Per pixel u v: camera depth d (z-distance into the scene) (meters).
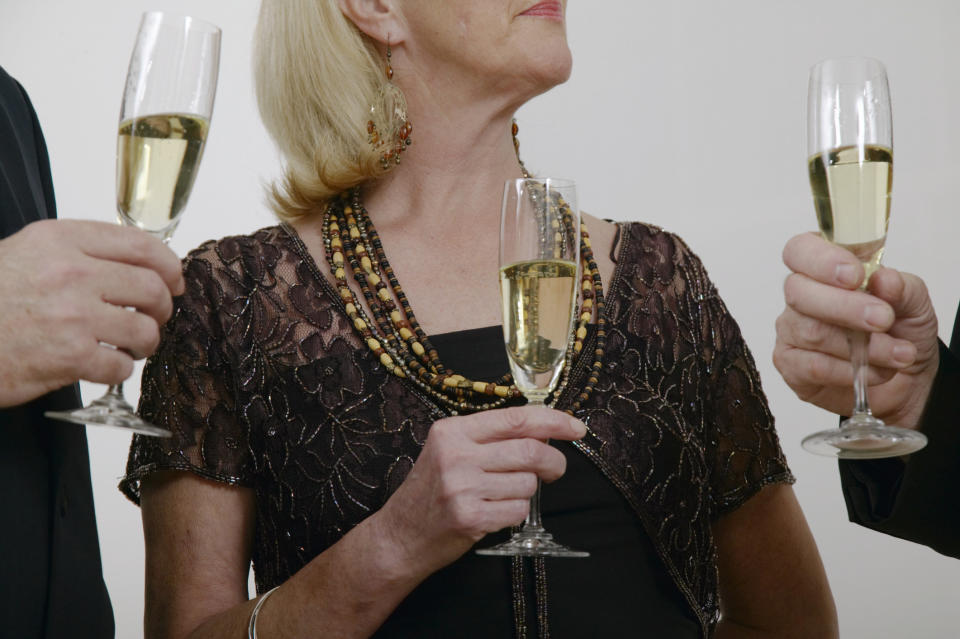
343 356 1.71
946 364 1.43
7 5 3.84
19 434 1.35
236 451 1.71
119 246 1.21
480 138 1.80
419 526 1.39
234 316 1.75
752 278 3.25
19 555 1.29
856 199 1.28
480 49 1.69
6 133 1.49
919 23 3.12
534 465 1.37
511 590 1.59
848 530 3.05
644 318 1.77
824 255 1.30
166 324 1.76
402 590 1.44
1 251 1.21
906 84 3.11
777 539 1.89
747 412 1.85
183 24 1.27
